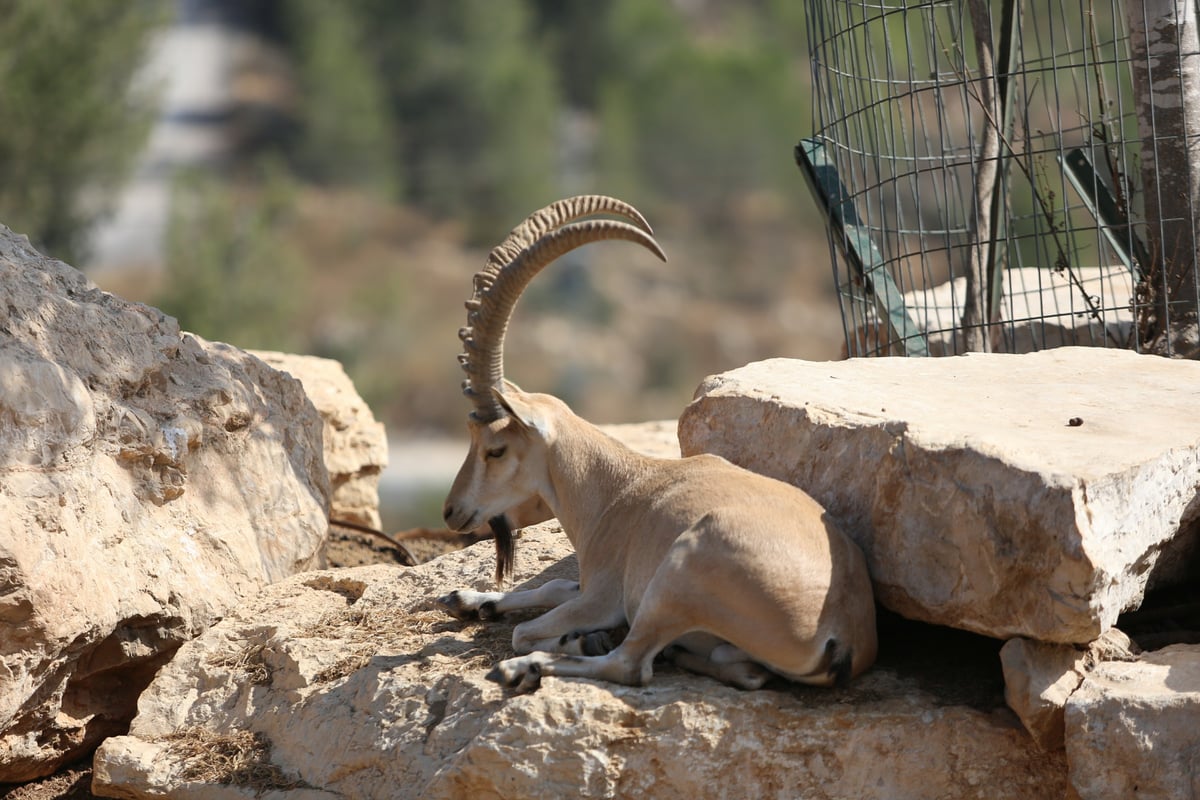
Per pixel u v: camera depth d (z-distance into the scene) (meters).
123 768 21.98
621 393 176.00
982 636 21.48
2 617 20.97
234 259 106.81
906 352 31.05
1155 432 20.44
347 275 188.50
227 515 26.11
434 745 19.84
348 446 36.25
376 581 25.48
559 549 25.61
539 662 19.94
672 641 19.75
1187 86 30.42
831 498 21.17
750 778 18.98
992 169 31.61
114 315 25.41
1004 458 18.78
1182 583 22.06
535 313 188.25
